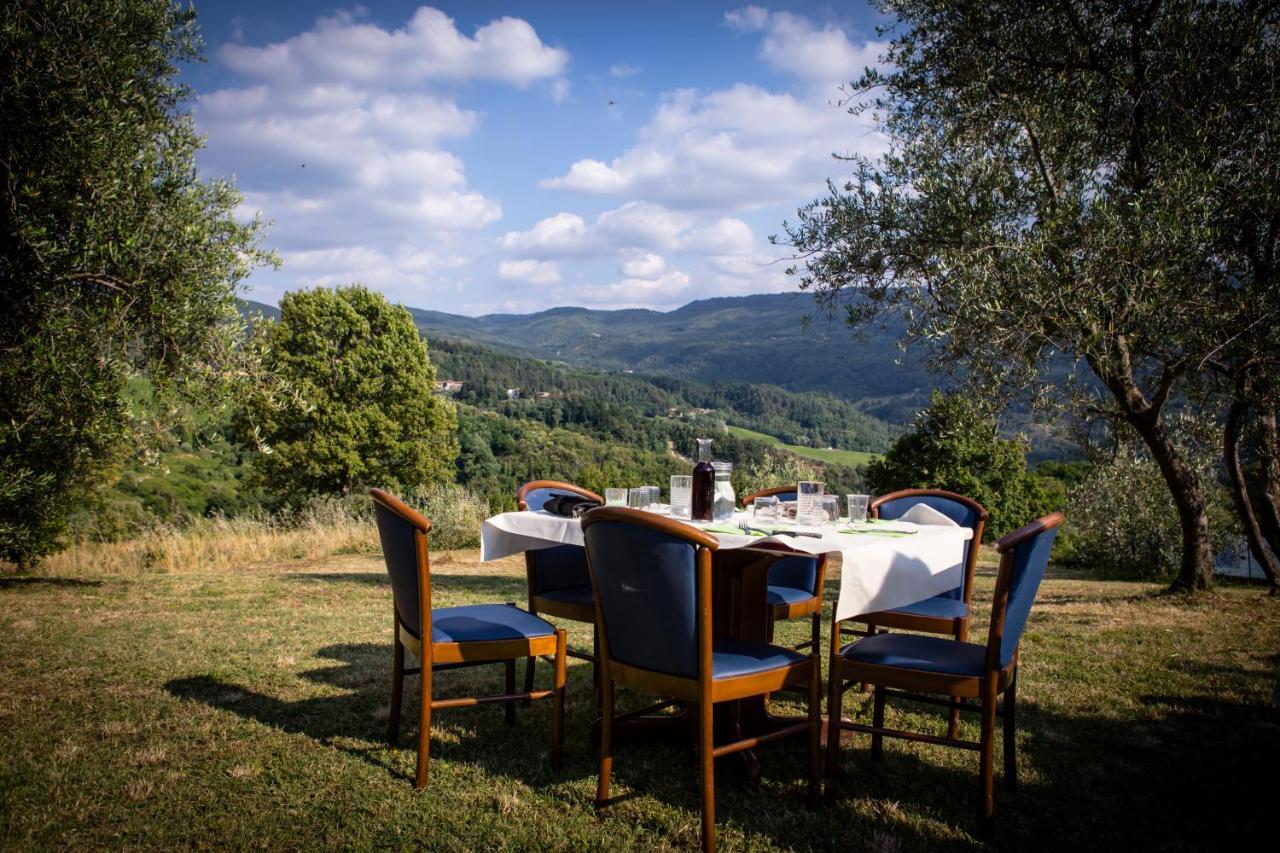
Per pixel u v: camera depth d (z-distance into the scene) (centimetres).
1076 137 652
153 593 804
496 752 356
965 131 720
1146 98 656
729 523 378
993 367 626
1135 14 669
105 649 536
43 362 562
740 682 281
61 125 556
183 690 439
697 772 339
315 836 272
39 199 561
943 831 285
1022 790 321
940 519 413
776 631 658
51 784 309
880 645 325
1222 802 308
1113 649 565
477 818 288
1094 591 967
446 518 1364
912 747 371
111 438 640
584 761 348
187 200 648
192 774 323
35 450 662
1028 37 706
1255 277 613
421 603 315
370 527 1357
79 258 577
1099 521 1473
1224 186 594
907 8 770
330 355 2961
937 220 665
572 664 529
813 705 304
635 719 371
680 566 271
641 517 274
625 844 270
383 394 3073
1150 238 546
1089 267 555
